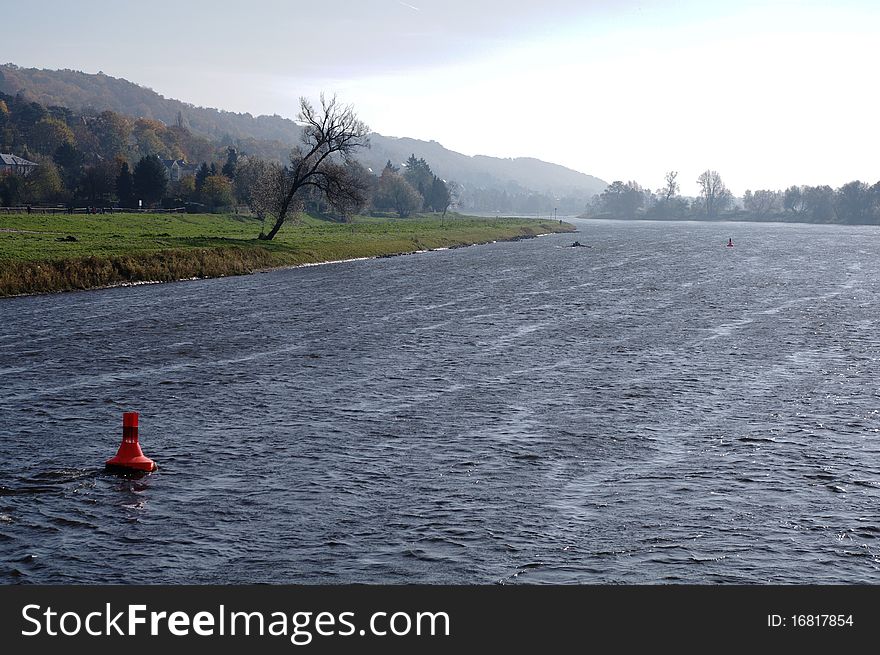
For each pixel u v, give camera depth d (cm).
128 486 2192
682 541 1909
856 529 1977
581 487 2223
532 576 1758
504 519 2011
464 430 2733
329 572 1762
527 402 3108
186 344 4253
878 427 2806
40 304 5734
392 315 5366
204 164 18838
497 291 6794
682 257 11275
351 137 10425
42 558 1795
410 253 11556
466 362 3850
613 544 1892
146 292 6556
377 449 2527
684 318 5322
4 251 7031
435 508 2070
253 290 6756
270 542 1880
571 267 9350
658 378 3538
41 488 2169
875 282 7800
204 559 1805
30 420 2798
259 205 10831
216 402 3072
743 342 4438
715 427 2792
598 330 4812
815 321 5212
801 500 2145
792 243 15700
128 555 1814
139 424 2764
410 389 3303
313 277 7919
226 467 2350
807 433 2728
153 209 16238
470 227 17425
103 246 8044
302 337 4500
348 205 10581
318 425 2778
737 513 2059
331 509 2058
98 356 3906
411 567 1784
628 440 2636
